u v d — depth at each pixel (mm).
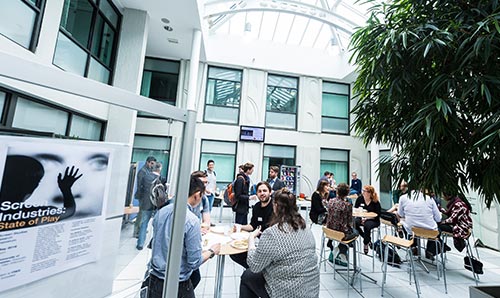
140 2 3803
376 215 3338
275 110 7125
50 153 535
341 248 2730
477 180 1254
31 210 500
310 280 1388
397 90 1330
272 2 5301
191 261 1279
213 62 6730
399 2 1477
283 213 1532
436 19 1290
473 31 1115
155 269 799
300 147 7020
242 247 1804
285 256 1389
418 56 1275
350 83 7680
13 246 476
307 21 6949
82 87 537
